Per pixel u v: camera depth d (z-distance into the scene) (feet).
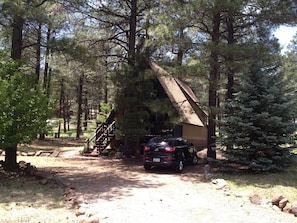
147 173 48.21
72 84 139.03
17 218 24.88
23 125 39.91
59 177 42.96
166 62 50.55
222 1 43.98
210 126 52.80
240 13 50.24
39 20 41.57
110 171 49.67
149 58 62.13
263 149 43.68
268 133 44.24
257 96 45.34
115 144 77.82
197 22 52.29
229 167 48.34
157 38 47.88
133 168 53.42
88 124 176.04
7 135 38.63
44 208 27.99
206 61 48.52
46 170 49.14
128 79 60.03
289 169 46.24
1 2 39.73
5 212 26.32
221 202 32.07
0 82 37.83
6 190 34.30
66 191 34.17
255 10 50.24
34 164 55.62
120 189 36.40
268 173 43.88
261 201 32.42
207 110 48.34
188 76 47.80
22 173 45.24
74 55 47.96
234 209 29.71
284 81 46.34
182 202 31.63
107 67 76.33
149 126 62.03
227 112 48.06
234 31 59.88
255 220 26.71
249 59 46.06
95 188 36.70
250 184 38.50
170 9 47.98
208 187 38.50
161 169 52.34
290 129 44.29
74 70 71.61
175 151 49.14
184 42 46.98
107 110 97.40
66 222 24.38
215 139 51.06
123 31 69.21
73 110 173.68
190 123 73.87
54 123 44.88
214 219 26.61
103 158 67.26
